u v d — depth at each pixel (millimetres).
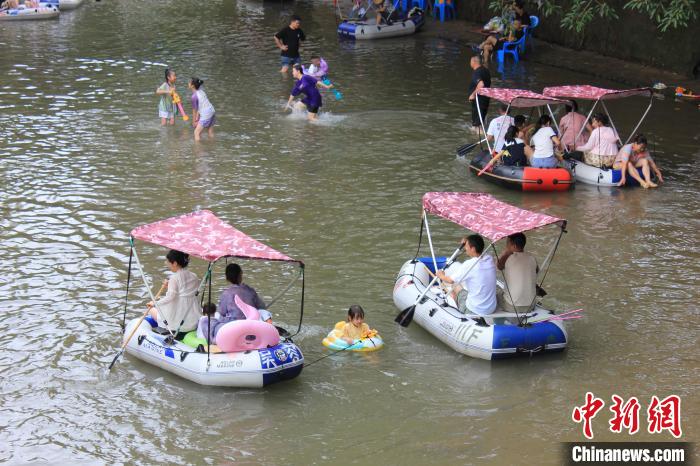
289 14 54594
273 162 25000
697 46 35188
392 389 13586
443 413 12930
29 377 13648
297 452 11938
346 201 21906
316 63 30859
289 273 17656
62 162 24594
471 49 43156
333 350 14750
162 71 36969
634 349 14875
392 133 28359
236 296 13922
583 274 17938
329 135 27969
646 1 29500
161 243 13609
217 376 13266
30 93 32656
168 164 24562
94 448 11945
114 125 28594
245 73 36812
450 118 30422
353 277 17547
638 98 33500
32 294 16406
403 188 23031
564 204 22203
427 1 51469
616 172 23500
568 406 13164
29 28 47219
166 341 13945
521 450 12039
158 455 11820
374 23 47062
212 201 21656
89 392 13289
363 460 11773
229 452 11922
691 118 30625
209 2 60188
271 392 13438
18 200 21453
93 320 15492
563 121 25422
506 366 14305
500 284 15906
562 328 14578
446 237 19688
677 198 22734
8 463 11562
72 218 20344
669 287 17328
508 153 23469
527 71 38062
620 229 20469
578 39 41062
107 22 50094
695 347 14953
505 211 15531
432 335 15320
